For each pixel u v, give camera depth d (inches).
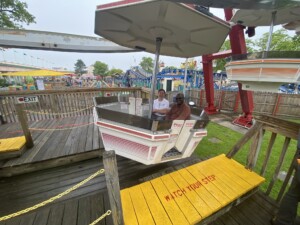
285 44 523.5
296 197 67.3
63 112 230.1
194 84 648.4
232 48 218.8
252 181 90.7
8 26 485.7
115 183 52.9
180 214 68.6
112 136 100.1
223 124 274.7
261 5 56.8
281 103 338.6
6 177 109.3
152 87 107.2
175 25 79.0
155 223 64.2
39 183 105.6
